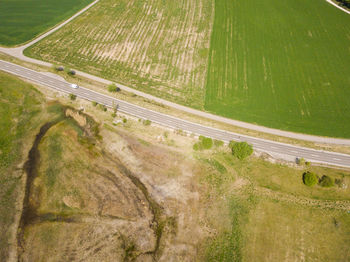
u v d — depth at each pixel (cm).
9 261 4519
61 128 6369
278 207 5147
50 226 4916
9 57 8138
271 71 7825
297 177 5581
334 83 7450
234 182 5509
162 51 8631
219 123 6612
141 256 4622
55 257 4575
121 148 6038
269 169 5712
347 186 5400
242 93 7269
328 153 5956
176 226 4941
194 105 7044
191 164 5794
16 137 6138
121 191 5366
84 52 8594
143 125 6538
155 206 5188
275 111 6825
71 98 7031
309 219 4994
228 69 7931
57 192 5312
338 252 4641
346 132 6338
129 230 4881
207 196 5306
